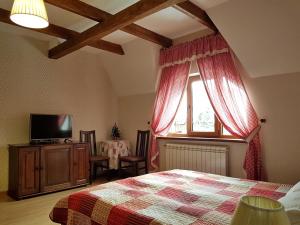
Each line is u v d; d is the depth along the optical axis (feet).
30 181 11.85
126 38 14.34
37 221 9.15
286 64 10.07
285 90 10.21
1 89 12.82
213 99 12.01
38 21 6.70
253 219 2.41
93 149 16.06
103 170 16.94
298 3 8.55
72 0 9.11
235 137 11.84
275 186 7.33
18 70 13.46
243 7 9.58
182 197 6.24
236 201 5.94
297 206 4.22
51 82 14.80
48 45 14.69
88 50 16.43
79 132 16.05
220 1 9.77
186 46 13.10
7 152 12.92
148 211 5.24
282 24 9.29
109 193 6.45
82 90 16.35
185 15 11.19
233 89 11.37
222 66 11.68
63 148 13.15
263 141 10.77
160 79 14.67
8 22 10.72
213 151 11.89
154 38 13.17
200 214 5.06
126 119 17.65
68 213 6.31
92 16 9.74
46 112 14.52
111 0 9.81
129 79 16.62
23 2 5.70
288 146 10.08
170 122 13.96
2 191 12.71
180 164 13.21
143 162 16.06
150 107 15.94
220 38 11.71
